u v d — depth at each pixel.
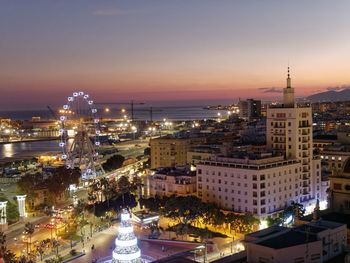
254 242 89.38
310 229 98.31
